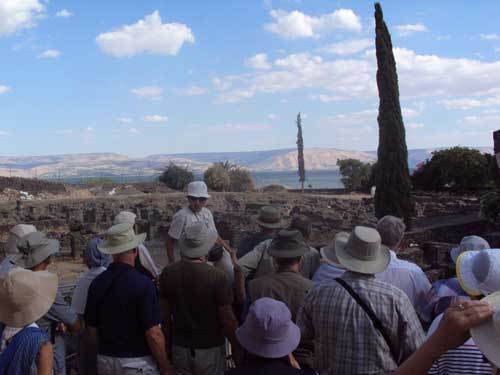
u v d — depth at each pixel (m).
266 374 3.89
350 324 4.51
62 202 55.06
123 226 5.99
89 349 6.88
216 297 6.08
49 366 4.49
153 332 5.62
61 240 29.61
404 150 29.66
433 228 25.67
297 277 5.84
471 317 2.19
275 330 3.94
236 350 6.21
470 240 6.20
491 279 3.61
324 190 79.19
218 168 85.69
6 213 46.25
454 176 60.78
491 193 21.31
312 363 5.36
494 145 12.76
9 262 6.85
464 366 4.08
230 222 34.69
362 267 4.72
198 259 6.24
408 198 29.58
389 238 6.39
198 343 6.07
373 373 4.43
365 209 46.19
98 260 7.14
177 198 59.66
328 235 27.83
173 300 6.15
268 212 7.73
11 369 4.41
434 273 12.81
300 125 88.19
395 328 4.47
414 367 2.26
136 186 79.81
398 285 6.13
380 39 29.94
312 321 4.82
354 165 86.50
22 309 4.54
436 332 2.28
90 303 5.84
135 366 5.63
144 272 7.63
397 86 30.08
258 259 7.12
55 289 4.86
